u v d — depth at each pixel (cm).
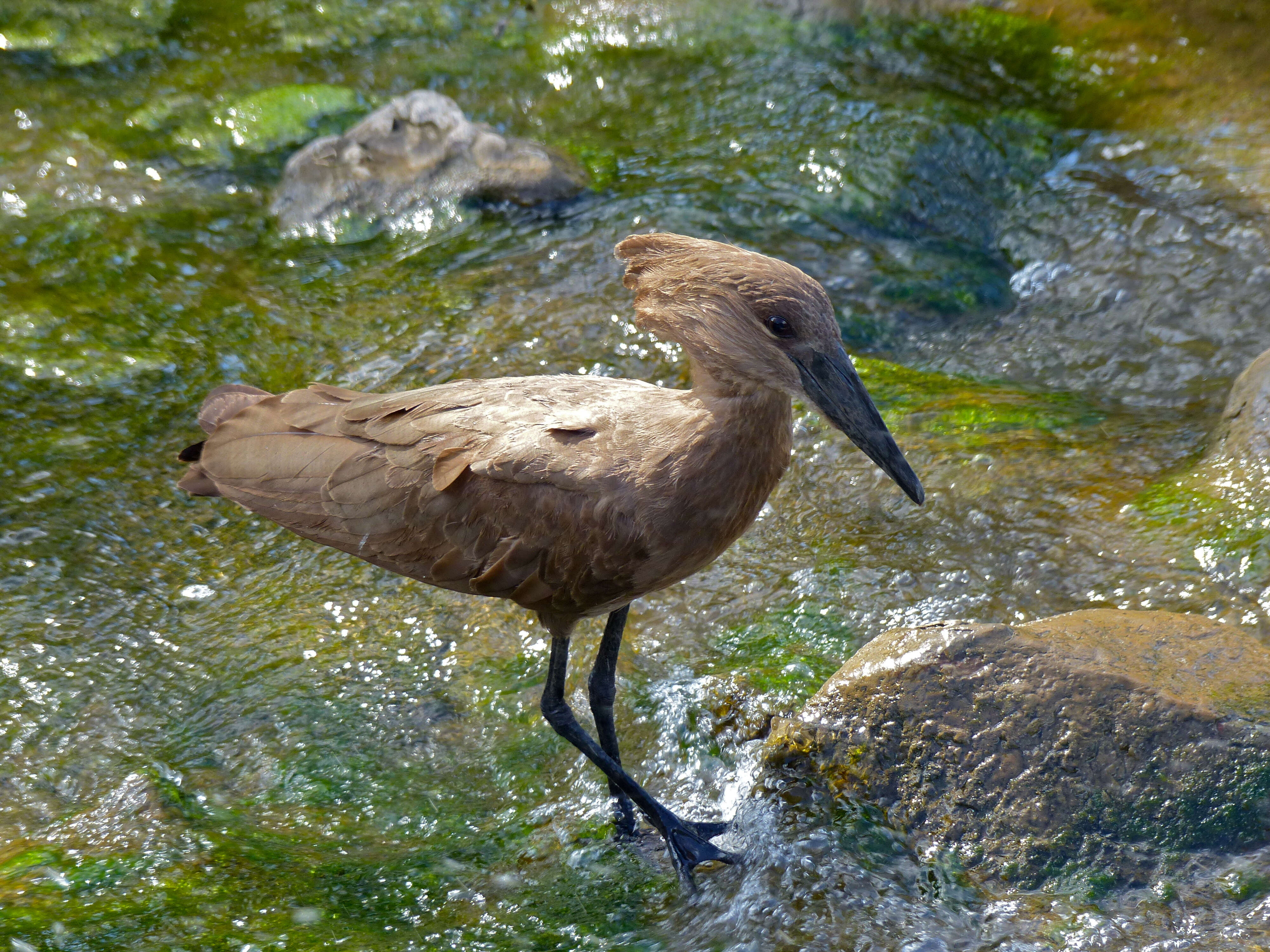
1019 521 1052
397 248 1466
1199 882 718
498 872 791
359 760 886
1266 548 966
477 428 810
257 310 1364
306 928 721
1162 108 1717
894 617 981
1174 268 1454
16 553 1062
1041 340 1380
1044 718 771
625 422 786
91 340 1308
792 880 748
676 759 877
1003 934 706
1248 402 1083
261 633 1004
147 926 708
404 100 1612
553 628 834
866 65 1845
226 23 1948
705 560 802
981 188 1606
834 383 727
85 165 1598
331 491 834
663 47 1897
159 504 1131
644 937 740
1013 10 1930
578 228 1477
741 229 1488
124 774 866
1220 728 754
